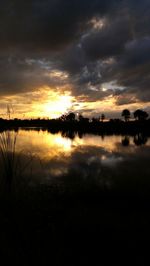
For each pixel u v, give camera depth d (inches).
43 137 1212.5
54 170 369.4
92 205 232.4
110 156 528.4
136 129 2429.9
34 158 466.0
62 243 157.0
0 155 383.2
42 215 199.8
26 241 156.5
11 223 180.1
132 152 601.9
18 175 315.0
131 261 141.5
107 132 2086.6
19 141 860.6
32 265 132.5
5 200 221.1
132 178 328.8
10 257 138.3
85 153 575.2
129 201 243.9
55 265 133.8
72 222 189.6
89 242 160.7
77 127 3208.7
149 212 216.7
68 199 244.7
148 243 161.5
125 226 186.5
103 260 141.3
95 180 317.1
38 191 261.4
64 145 777.6
